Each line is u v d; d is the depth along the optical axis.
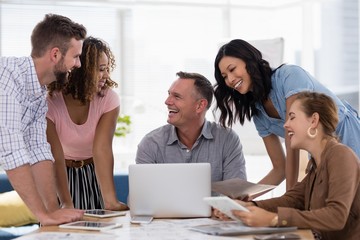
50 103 3.17
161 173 2.62
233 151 3.21
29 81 2.62
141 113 6.59
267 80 3.07
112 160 3.19
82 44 2.82
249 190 2.68
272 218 2.29
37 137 2.82
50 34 2.66
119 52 6.62
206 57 6.70
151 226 2.43
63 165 3.13
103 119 3.22
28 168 2.54
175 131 3.23
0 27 6.36
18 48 6.40
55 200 2.81
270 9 6.81
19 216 4.68
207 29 6.71
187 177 2.62
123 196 5.00
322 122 2.47
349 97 6.13
